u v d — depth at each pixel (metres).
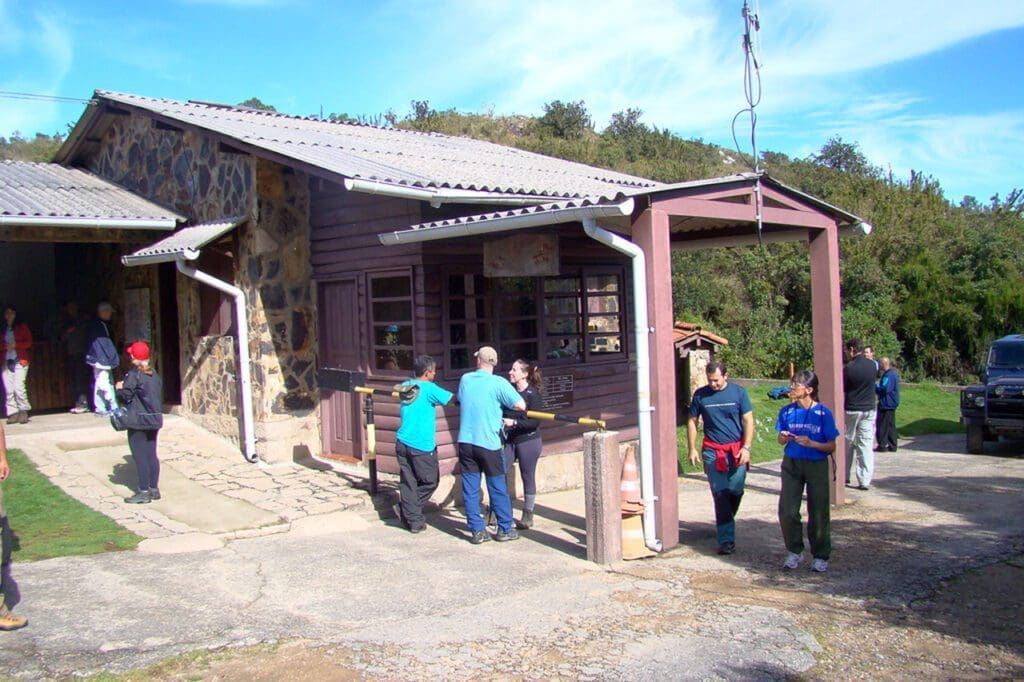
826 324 9.41
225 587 6.32
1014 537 7.89
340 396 10.79
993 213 33.84
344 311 10.79
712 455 7.37
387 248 9.91
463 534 8.16
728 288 27.64
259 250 10.55
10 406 11.93
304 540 7.72
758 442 14.85
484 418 7.71
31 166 14.70
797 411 6.89
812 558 7.21
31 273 15.57
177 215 12.08
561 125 45.50
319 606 5.95
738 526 8.52
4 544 5.87
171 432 11.74
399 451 8.17
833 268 9.43
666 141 45.59
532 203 9.83
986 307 26.30
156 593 6.16
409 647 5.21
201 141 11.71
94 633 5.39
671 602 6.04
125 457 10.38
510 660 5.01
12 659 4.98
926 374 26.91
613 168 38.06
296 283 10.92
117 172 14.14
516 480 10.34
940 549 7.45
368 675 4.80
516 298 10.58
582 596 6.18
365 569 6.84
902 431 17.64
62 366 13.84
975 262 27.84
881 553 7.33
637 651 5.14
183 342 12.35
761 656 5.05
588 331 11.51
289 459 10.77
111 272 14.10
